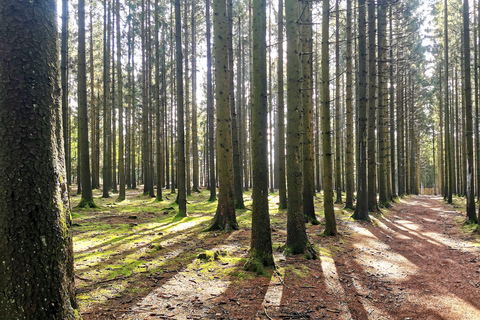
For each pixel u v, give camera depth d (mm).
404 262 7133
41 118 2627
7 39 2525
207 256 6477
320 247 7941
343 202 19141
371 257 7430
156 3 19672
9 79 2512
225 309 4320
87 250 7121
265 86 5941
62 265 2688
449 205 20172
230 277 5500
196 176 27109
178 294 4758
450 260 7352
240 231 9531
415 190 37031
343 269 6383
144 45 24812
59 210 2719
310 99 14047
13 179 2463
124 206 16438
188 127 23766
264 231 5934
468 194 11805
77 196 21688
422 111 33125
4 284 2389
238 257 6715
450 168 21109
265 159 5984
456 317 4418
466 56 11250
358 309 4590
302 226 7188
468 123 11469
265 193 5980
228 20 14547
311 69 13969
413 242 9242
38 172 2570
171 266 6031
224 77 10008
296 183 7176
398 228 11672
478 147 17016
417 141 39125
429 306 4762
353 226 11320
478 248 8469
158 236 8703
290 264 6344
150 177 22578
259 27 5871
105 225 10406
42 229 2549
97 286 4938
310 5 12992
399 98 26188
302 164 12445
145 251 7039
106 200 19922
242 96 28188
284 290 5062
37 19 2641
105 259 6398
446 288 5539
